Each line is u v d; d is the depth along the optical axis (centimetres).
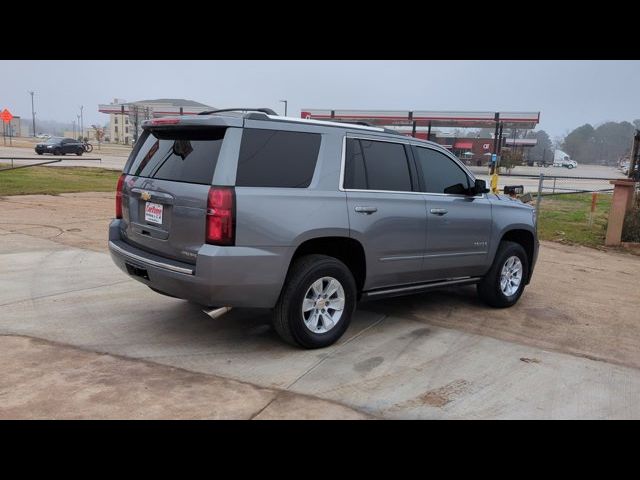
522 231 672
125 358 432
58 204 1362
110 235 511
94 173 2472
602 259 1059
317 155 461
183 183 427
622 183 1190
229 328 515
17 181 1850
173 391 378
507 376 438
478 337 532
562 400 399
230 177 408
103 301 582
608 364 477
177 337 486
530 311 643
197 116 436
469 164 7650
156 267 434
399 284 540
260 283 421
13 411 339
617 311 663
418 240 534
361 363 449
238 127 418
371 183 500
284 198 429
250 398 374
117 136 12006
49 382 381
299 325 450
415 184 541
